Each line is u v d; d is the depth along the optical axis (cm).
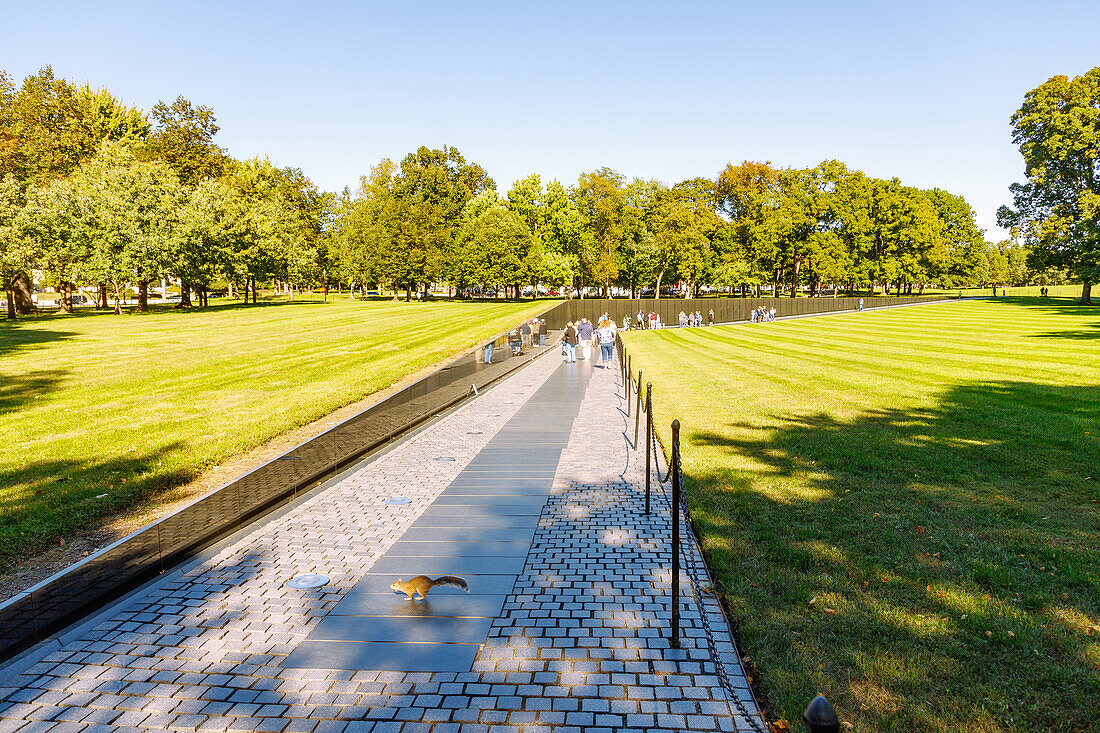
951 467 934
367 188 8969
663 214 6944
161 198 4922
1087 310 4938
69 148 5700
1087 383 1650
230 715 418
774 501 810
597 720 405
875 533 694
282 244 6881
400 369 1969
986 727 384
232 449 1080
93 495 839
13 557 670
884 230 8125
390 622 539
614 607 559
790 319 5459
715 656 460
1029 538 670
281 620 546
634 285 7269
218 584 619
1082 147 5419
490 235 6988
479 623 535
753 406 1475
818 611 529
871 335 3441
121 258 4600
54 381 1730
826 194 7894
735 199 8762
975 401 1444
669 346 3203
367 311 5081
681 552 677
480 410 1566
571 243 7019
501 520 793
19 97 5531
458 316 4322
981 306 6022
